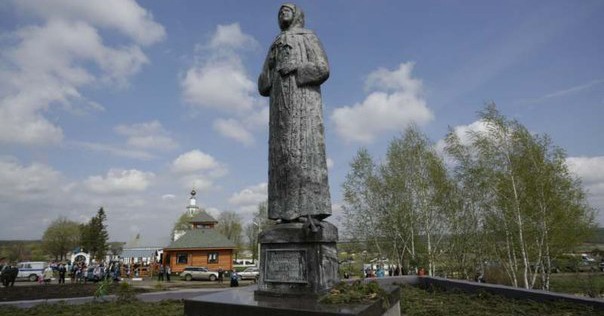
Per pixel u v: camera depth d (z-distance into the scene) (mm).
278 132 7195
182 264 51094
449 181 31328
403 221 32375
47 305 11461
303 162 6934
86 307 11172
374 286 6363
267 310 5277
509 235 26031
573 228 24000
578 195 24625
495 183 26391
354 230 33844
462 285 11727
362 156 34438
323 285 6148
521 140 25562
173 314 9711
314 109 7234
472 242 30234
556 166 24500
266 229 6773
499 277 28406
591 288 22312
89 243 81438
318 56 7305
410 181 32719
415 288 13102
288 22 7875
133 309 10672
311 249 6203
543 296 9258
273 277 6398
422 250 32531
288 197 6891
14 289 20688
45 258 95500
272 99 7496
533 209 24516
